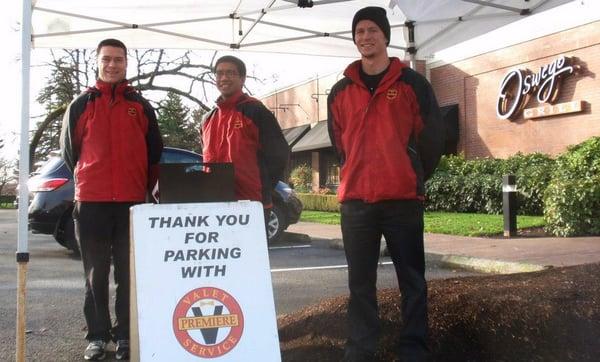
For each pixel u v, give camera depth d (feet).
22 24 13.70
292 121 106.83
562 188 36.42
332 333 15.05
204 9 21.75
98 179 14.80
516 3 21.66
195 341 11.27
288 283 26.03
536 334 13.35
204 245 11.81
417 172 12.74
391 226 12.70
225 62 15.31
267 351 11.48
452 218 49.11
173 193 12.50
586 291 14.58
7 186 162.20
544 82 60.49
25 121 13.53
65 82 87.97
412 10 22.09
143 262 11.49
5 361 15.87
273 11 22.04
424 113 12.64
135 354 11.43
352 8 22.13
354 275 13.11
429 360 12.94
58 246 38.55
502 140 66.33
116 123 14.96
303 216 61.57
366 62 12.94
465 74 71.00
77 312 20.95
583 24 57.06
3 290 24.53
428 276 27.43
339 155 13.39
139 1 20.51
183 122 103.19
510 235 37.27
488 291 15.23
